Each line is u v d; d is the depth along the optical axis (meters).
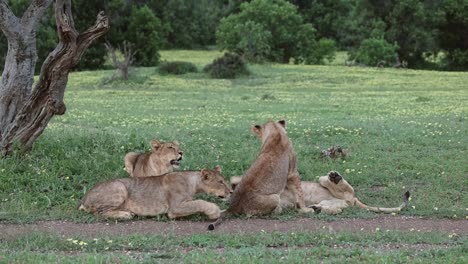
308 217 11.50
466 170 15.12
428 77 48.00
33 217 11.13
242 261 8.42
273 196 11.38
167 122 22.95
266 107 29.58
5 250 8.96
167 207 11.16
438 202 12.66
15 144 13.80
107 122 22.84
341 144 18.09
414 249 9.39
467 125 21.92
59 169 13.51
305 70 51.97
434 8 64.88
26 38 14.11
